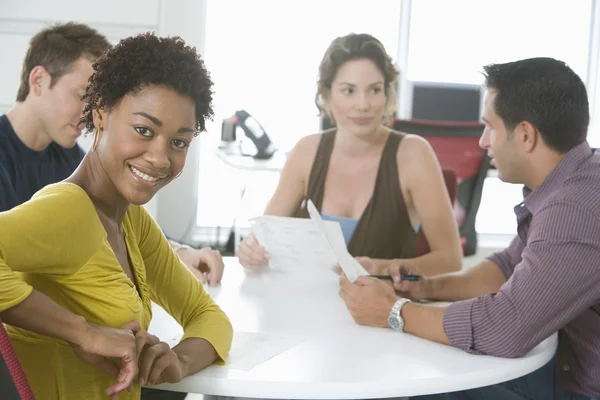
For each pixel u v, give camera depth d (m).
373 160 2.53
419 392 1.29
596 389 1.68
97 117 1.17
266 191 4.71
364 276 1.69
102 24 3.90
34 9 3.80
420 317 1.54
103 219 1.19
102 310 1.14
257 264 2.12
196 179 4.36
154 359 1.14
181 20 4.18
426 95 4.45
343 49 2.45
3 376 1.36
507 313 1.46
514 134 1.68
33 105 1.93
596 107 4.99
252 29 4.51
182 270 1.44
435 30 4.74
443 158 3.39
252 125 4.14
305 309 1.73
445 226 2.45
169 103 1.12
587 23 4.89
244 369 1.30
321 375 1.29
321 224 1.81
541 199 1.67
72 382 1.15
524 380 1.85
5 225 0.99
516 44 4.82
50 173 2.07
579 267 1.47
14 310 1.01
